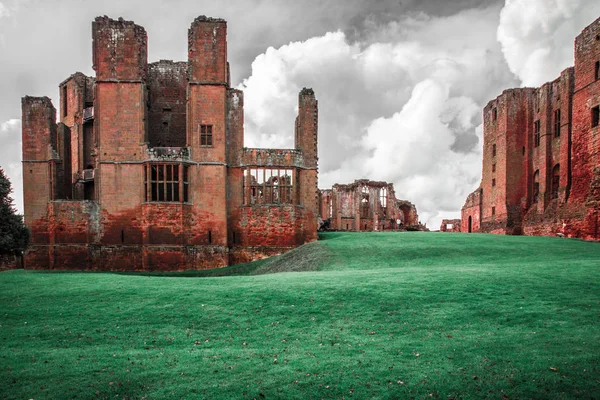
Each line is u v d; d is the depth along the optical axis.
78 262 45.72
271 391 9.32
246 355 11.53
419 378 9.59
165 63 55.56
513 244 34.72
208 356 11.56
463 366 10.07
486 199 68.25
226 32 47.94
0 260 47.28
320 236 51.75
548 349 10.61
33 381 10.12
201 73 47.41
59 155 51.50
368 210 91.94
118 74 46.59
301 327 13.81
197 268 46.00
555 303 14.42
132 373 10.48
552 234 50.81
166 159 45.97
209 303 16.59
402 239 39.62
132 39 46.66
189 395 9.27
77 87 58.62
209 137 47.56
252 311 15.48
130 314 15.80
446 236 43.22
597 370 9.38
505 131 61.56
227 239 47.88
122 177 46.31
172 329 14.18
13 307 17.17
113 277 24.88
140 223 46.19
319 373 10.10
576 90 47.19
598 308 13.71
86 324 14.91
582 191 45.66
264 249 48.22
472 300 15.29
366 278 19.69
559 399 8.51
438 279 18.45
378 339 12.36
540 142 57.44
